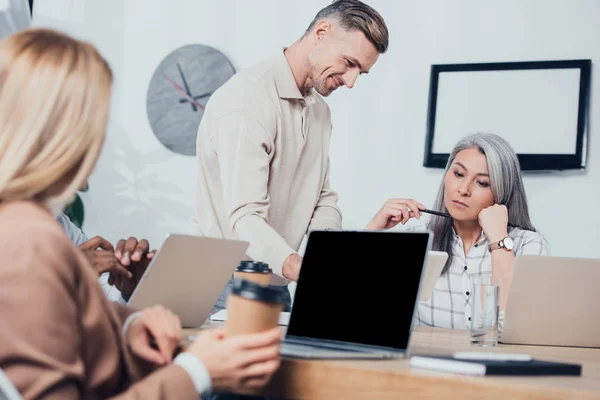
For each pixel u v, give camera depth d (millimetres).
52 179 898
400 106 3400
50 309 798
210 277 1515
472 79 3311
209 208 2436
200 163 2453
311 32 2416
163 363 1074
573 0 3227
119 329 955
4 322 777
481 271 2449
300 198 2523
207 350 924
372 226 2438
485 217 2385
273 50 3574
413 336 1651
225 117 2299
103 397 918
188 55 3670
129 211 3684
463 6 3350
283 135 2402
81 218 3701
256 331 959
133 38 3744
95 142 932
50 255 826
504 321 1662
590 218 3172
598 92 3180
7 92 900
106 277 2049
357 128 3447
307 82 2449
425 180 3355
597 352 1620
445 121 3334
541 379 1021
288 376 1057
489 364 1017
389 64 3422
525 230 2506
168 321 1102
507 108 3268
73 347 822
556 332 1697
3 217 861
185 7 3689
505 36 3299
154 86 3697
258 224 2156
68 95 907
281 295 997
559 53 3236
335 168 3467
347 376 1021
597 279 1652
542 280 1633
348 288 1312
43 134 894
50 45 928
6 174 876
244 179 2234
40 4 3818
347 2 2375
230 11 3637
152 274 1378
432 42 3379
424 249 1218
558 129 3205
